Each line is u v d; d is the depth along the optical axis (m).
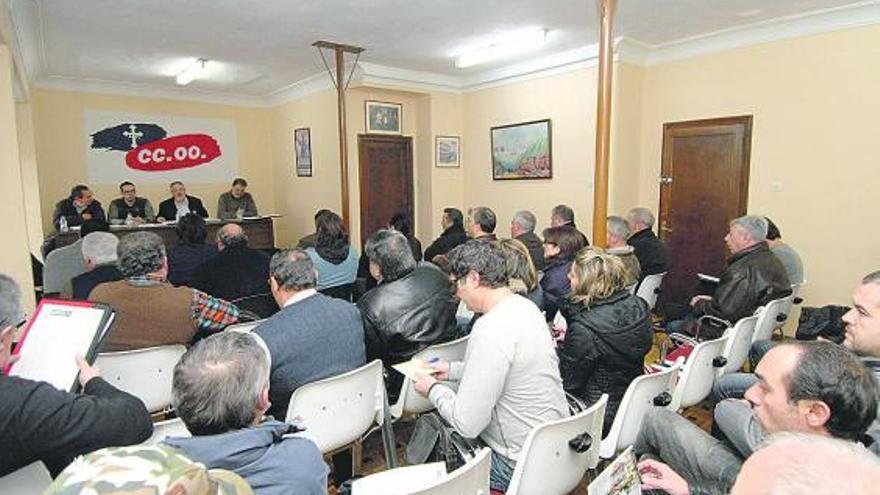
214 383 0.96
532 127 5.79
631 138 5.11
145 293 1.94
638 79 5.09
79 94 6.43
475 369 1.47
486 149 6.44
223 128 7.52
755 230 2.98
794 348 1.13
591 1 3.81
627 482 1.18
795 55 4.15
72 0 3.72
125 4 3.81
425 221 6.79
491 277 1.59
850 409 1.05
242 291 2.88
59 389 1.11
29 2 3.73
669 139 5.02
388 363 2.22
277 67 5.90
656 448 1.66
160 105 7.00
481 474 1.19
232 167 7.64
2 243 2.96
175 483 0.57
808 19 4.02
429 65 5.89
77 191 5.95
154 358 1.93
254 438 0.91
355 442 1.88
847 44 3.88
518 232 3.84
